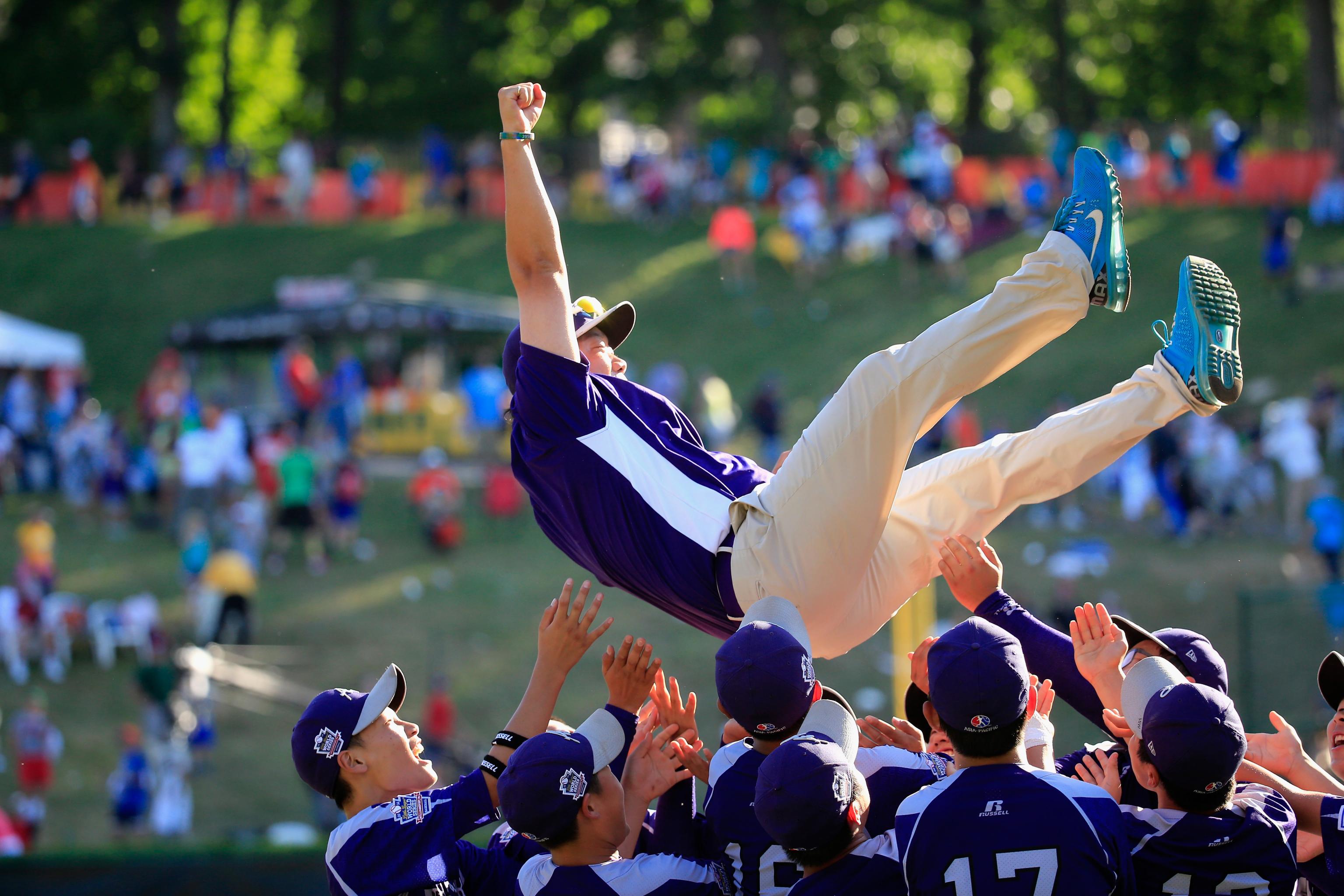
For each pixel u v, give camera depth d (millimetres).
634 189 138875
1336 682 14727
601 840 12977
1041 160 128125
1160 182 130375
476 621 76562
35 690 70062
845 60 173875
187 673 63688
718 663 12664
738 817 13188
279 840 56344
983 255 122438
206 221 141500
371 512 91375
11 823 57406
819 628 14852
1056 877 11531
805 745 11844
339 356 98812
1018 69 181625
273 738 65438
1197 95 171875
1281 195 126375
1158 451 85875
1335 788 14430
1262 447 87625
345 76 178500
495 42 173125
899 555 15250
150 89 179875
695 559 14633
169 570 82500
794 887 12344
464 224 137250
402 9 177625
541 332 14594
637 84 167250
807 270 122500
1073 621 14070
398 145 146000
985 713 11742
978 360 13758
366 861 13422
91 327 125062
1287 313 108375
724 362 113312
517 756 12852
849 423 13875
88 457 95875
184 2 173750
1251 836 12211
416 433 100125
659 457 14906
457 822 13531
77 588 79625
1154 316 109500
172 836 58125
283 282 128625
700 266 126688
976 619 12258
